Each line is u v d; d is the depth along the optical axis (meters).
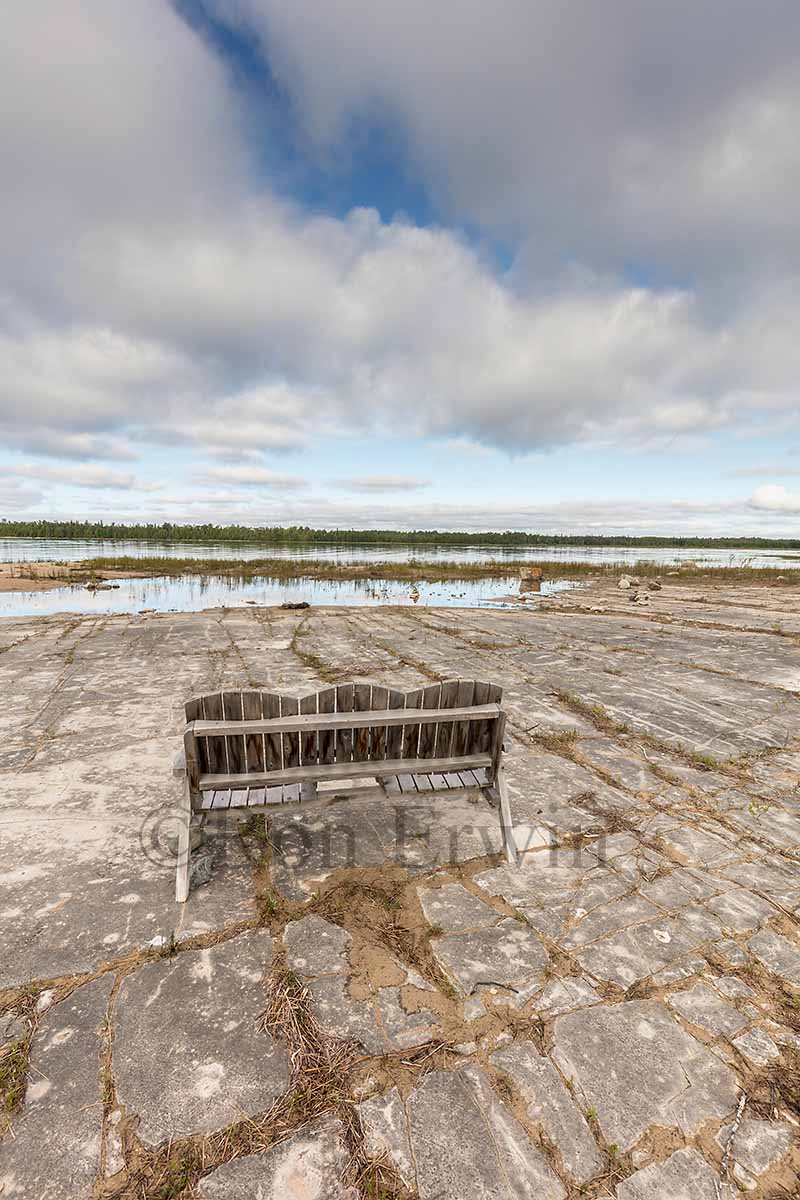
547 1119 1.71
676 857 3.19
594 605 15.91
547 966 2.34
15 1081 1.77
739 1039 2.01
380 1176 1.54
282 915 2.62
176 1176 1.52
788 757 4.66
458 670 7.35
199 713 2.92
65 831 3.28
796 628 11.37
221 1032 1.98
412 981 2.24
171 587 20.22
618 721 5.44
